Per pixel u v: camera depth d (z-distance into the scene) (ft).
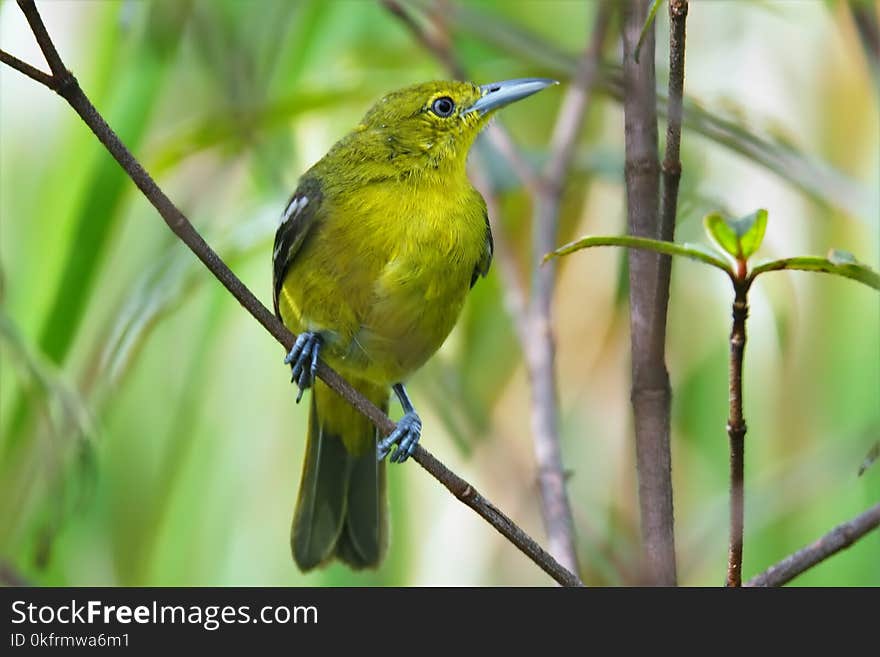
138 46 32.94
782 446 34.12
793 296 32.53
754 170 34.30
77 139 32.04
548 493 24.81
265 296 37.24
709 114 29.01
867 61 26.84
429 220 28.45
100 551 34.63
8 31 34.45
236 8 35.09
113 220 31.73
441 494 35.91
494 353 36.63
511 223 37.01
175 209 20.39
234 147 35.45
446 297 28.86
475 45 38.50
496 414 36.14
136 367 36.09
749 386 34.73
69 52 34.60
